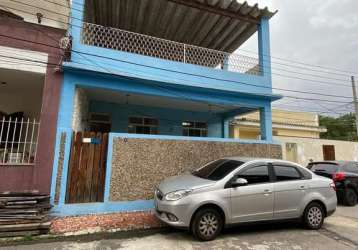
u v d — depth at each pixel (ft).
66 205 20.81
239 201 17.53
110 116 34.42
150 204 23.48
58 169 21.11
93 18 32.76
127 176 23.13
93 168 22.35
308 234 18.75
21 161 22.06
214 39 36.70
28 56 22.11
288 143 51.11
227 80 29.81
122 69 25.26
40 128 21.42
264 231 19.22
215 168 19.99
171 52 35.86
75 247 15.29
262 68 31.83
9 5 30.83
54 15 32.37
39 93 31.48
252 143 29.25
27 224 16.93
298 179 20.06
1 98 30.96
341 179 29.84
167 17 32.40
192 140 26.50
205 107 36.73
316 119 61.98
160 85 26.66
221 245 16.06
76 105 24.48
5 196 18.65
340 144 56.54
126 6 30.50
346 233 19.24
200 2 29.17
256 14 31.45
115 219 20.45
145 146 24.27
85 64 23.94
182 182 18.30
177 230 18.85
